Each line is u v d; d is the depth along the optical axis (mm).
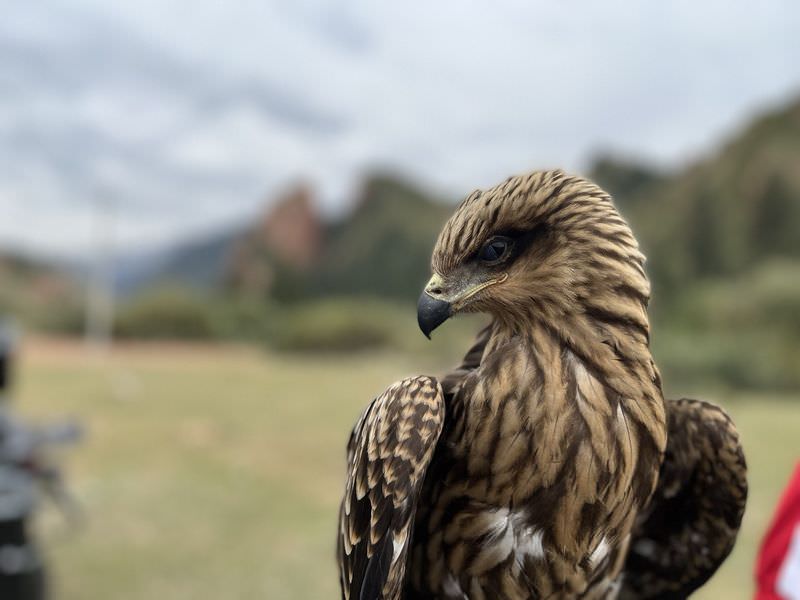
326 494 2049
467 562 488
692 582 585
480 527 479
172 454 2387
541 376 469
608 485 463
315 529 1769
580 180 488
